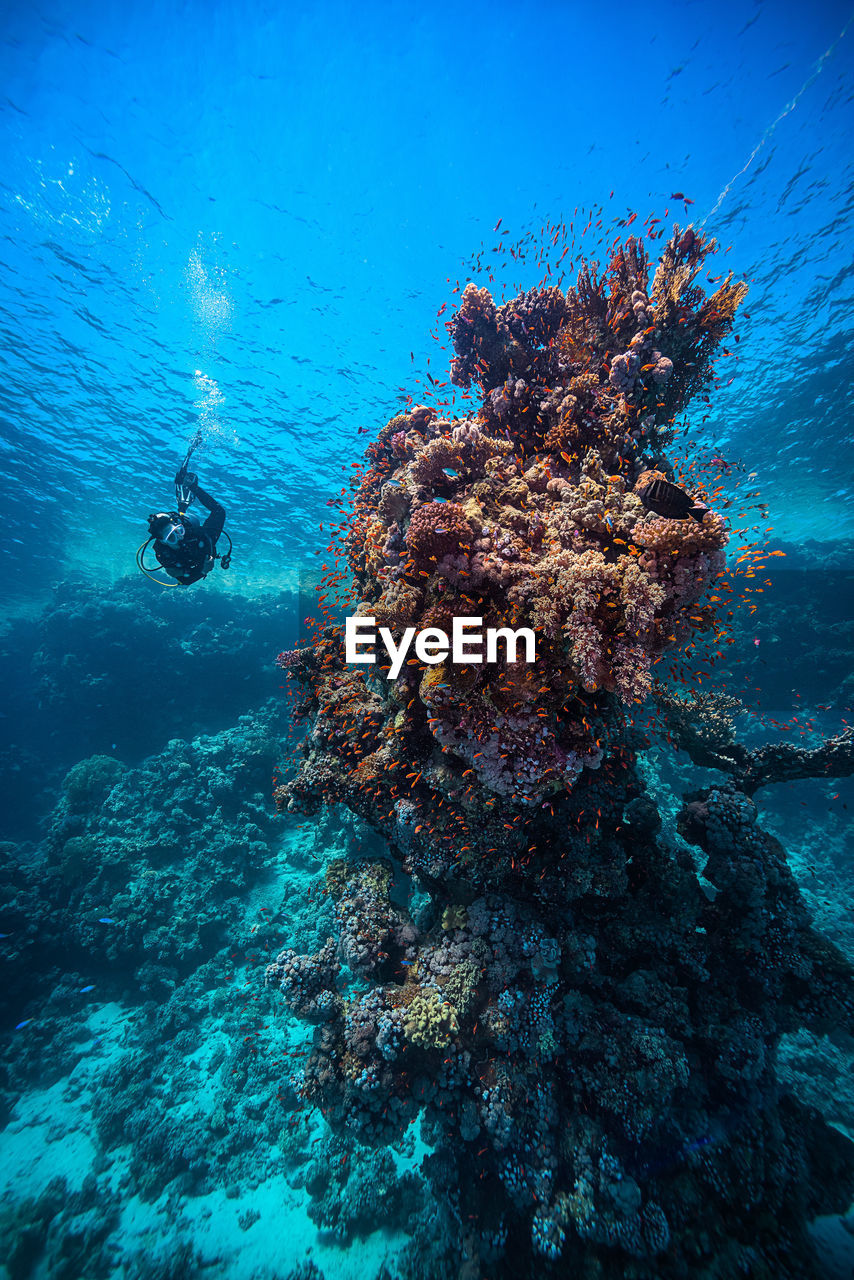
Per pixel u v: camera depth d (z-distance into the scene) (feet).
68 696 59.72
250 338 50.21
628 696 9.57
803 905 17.60
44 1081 34.01
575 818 16.29
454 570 11.37
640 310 14.96
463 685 11.08
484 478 14.19
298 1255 24.49
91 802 47.14
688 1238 14.34
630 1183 14.34
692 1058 15.81
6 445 60.08
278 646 65.31
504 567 11.03
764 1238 14.40
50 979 37.76
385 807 16.74
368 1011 15.98
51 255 42.91
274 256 43.93
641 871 17.89
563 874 16.01
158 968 37.01
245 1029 33.53
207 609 67.67
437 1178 18.16
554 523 12.05
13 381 52.31
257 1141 29.27
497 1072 15.29
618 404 14.32
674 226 15.78
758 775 20.98
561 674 10.84
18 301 45.60
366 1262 23.48
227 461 63.31
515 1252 15.66
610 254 16.52
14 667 73.92
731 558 10.71
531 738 11.12
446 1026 14.71
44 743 64.75
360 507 18.81
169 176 38.60
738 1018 16.17
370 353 51.49
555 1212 14.62
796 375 52.54
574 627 9.89
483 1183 16.84
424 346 50.37
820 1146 16.99
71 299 46.01
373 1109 15.39
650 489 11.22
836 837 44.91
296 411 57.31
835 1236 14.88
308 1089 16.29
